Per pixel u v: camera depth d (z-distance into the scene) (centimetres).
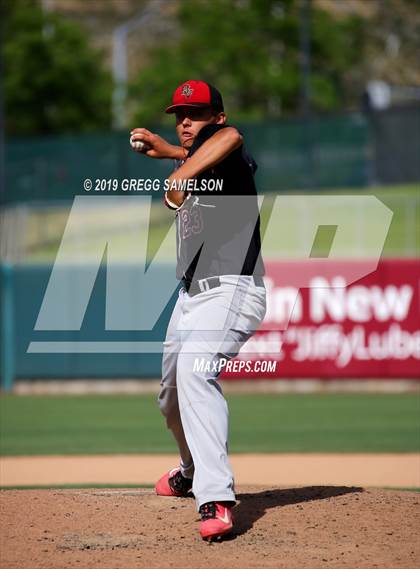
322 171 9925
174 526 1881
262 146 9900
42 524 1914
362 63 19588
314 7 16512
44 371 5406
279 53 15975
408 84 19988
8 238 8412
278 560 1683
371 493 2161
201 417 1758
